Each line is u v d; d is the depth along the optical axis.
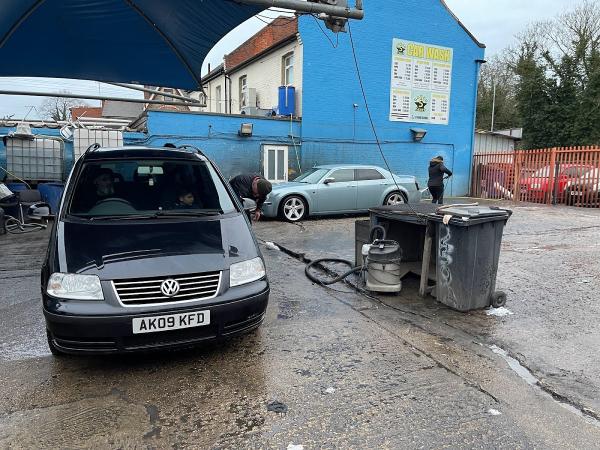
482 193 17.66
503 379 3.37
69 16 6.82
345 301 5.17
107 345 3.16
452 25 17.02
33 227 10.48
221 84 23.34
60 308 3.14
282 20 16.22
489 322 4.51
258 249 3.96
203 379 3.34
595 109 25.52
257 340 4.05
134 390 3.18
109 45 7.83
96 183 4.41
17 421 2.81
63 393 3.14
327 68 15.30
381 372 3.46
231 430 2.73
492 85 37.53
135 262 3.32
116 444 2.59
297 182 11.70
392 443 2.60
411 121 16.70
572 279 5.91
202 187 4.63
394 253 5.23
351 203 11.66
